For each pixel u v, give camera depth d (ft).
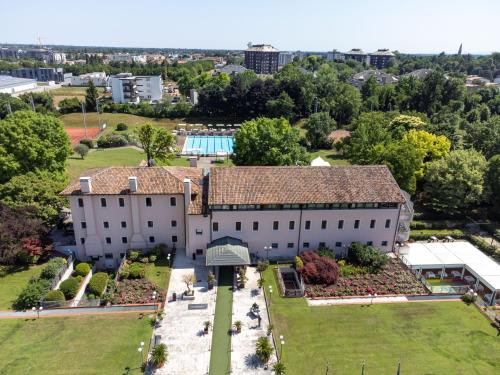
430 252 180.14
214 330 130.82
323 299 147.64
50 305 138.41
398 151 223.30
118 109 529.45
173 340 125.80
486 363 119.55
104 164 302.45
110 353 119.34
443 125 298.56
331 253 170.30
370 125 305.32
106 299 141.28
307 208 167.63
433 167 219.82
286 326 132.87
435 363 119.14
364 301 147.23
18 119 204.33
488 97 498.69
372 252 168.45
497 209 219.82
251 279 159.33
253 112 498.28
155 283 153.28
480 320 139.13
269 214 165.68
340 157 357.41
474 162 216.74
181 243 177.47
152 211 169.68
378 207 171.73
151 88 621.31
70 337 125.49
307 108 490.90
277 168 176.35
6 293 146.20
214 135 438.40
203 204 164.76
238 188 165.78
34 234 161.79
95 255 172.76
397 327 134.10
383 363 118.52
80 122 484.33
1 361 115.14
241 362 118.01
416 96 469.98
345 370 115.44
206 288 152.35
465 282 169.48
